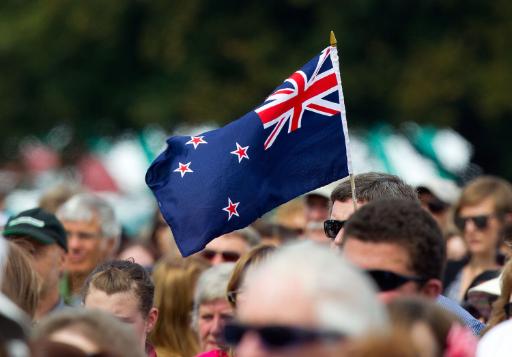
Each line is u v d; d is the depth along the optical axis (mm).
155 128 50719
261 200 14633
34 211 17281
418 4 43844
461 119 44562
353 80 43781
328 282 7402
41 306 16969
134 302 14367
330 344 7371
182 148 14805
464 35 43625
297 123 14727
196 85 46656
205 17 46875
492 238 21125
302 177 14672
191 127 48688
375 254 10297
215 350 16047
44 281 16953
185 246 14617
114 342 8734
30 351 8664
